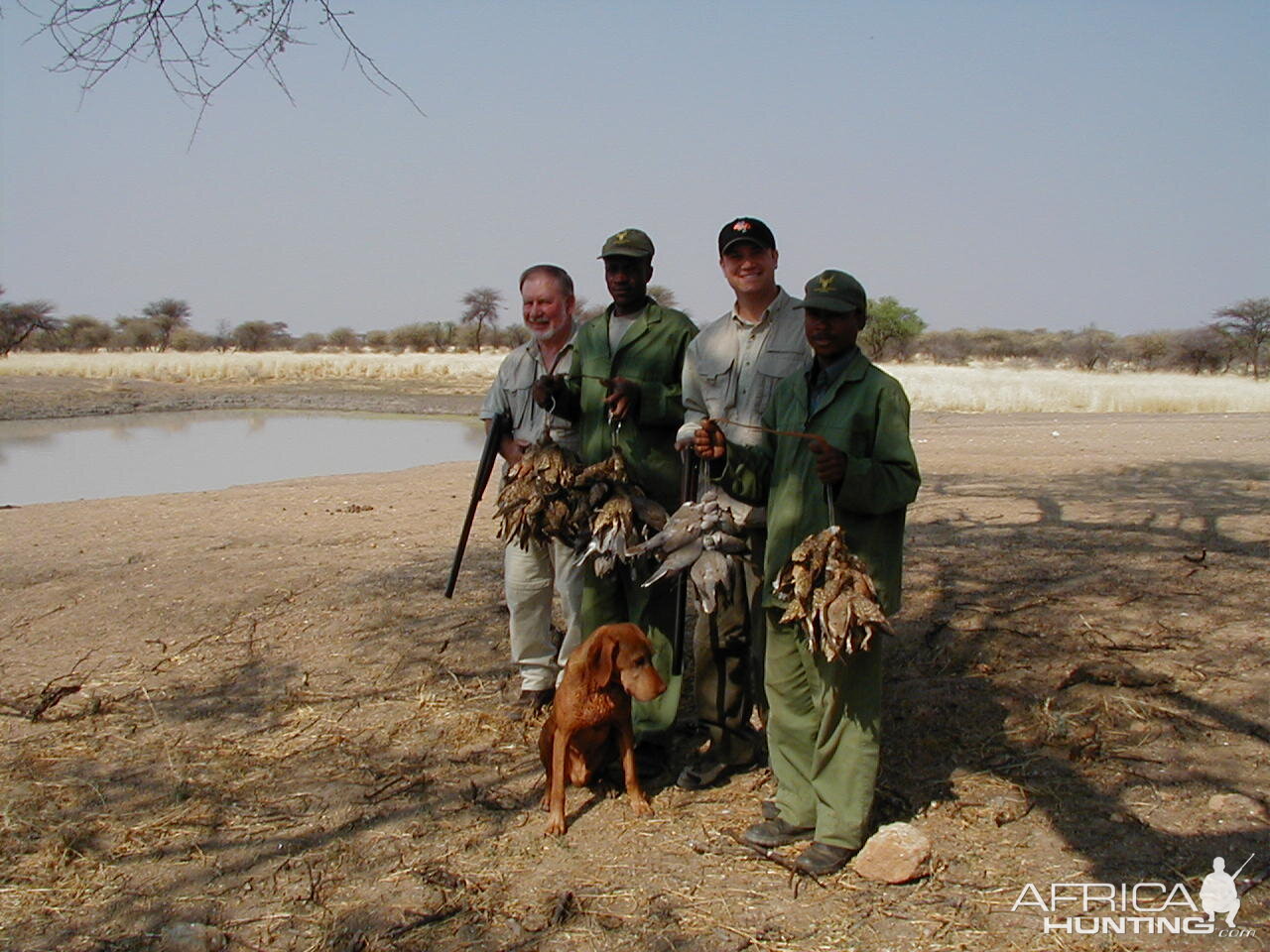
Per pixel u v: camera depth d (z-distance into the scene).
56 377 52.22
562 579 6.06
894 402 4.33
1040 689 6.27
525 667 6.46
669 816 5.12
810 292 4.39
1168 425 24.91
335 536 12.09
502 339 98.00
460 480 17.67
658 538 4.86
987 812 4.97
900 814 5.01
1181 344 65.88
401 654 7.57
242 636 8.14
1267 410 31.92
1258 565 8.62
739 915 4.24
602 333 5.77
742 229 5.03
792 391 4.63
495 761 5.87
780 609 4.60
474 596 8.87
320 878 4.69
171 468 24.77
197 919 4.41
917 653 6.97
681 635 5.22
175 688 7.12
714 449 4.66
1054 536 10.20
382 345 100.88
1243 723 5.67
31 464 25.55
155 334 93.25
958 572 8.75
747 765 5.55
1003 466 16.61
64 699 6.98
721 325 5.34
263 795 5.54
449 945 4.14
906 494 4.27
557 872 4.65
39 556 11.48
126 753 6.13
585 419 5.77
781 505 4.57
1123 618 7.34
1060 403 33.78
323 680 7.16
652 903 4.36
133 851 5.00
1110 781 5.20
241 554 11.10
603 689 5.01
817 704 4.64
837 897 4.34
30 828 5.23
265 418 38.50
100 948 4.25
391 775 5.72
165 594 9.35
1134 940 3.96
